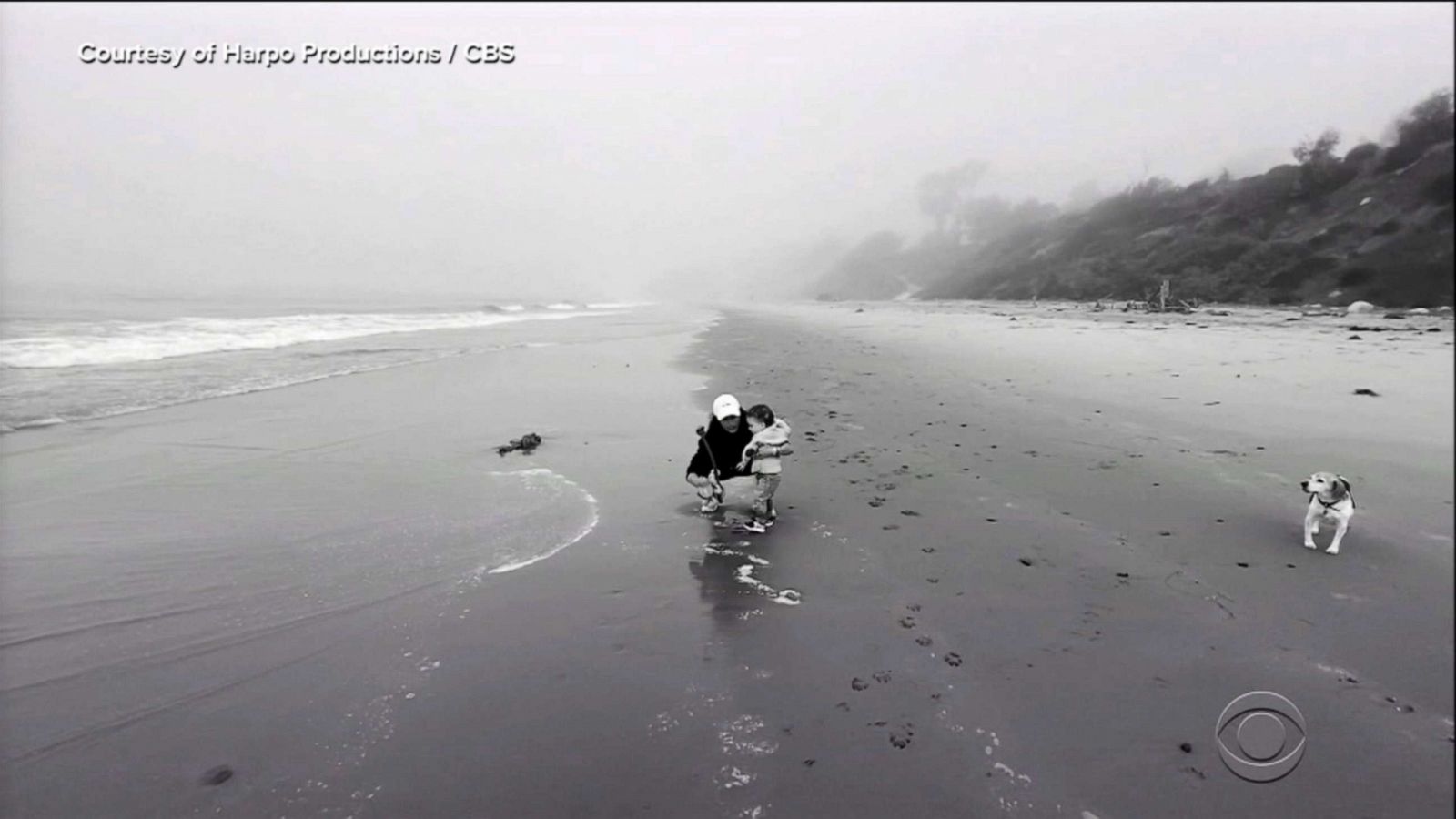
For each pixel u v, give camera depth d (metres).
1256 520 4.70
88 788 2.19
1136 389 9.55
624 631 3.23
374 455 6.40
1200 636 3.18
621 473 5.90
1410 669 2.88
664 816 2.09
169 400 8.57
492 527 4.60
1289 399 8.62
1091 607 3.47
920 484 5.54
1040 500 5.13
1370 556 4.07
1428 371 10.15
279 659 2.97
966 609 3.46
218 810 2.10
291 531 4.48
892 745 2.42
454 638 3.15
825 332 22.56
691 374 11.85
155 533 4.40
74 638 3.13
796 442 6.91
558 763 2.32
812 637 3.19
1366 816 2.10
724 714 2.60
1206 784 2.23
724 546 4.30
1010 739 2.46
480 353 14.85
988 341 16.81
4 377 9.82
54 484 5.35
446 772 2.27
